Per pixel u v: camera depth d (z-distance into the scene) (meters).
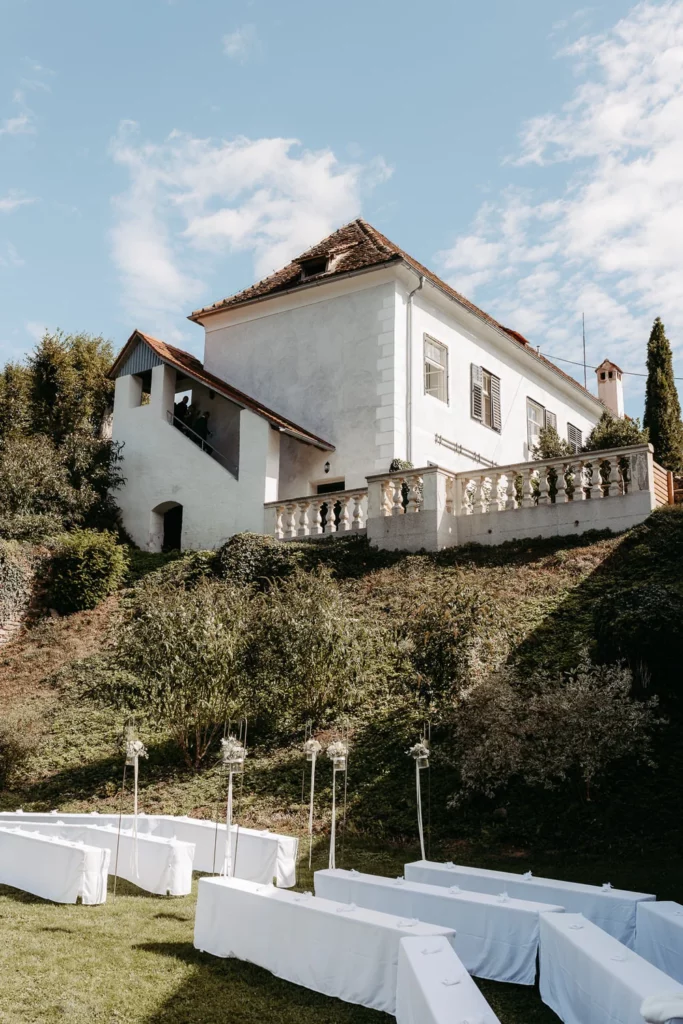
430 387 25.22
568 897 7.20
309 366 25.09
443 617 12.70
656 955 6.42
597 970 5.31
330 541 20.59
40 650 19.34
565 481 18.42
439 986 4.90
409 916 7.22
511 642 13.95
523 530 18.34
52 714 16.41
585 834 10.11
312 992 6.38
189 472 24.25
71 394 33.34
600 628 12.86
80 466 24.84
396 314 23.69
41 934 7.34
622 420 26.75
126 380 26.45
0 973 6.35
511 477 18.80
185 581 20.73
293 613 14.51
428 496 19.11
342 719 13.98
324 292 25.16
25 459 24.28
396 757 12.59
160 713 14.56
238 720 14.07
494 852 10.08
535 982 6.52
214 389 24.02
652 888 8.44
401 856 10.18
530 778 10.25
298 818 11.66
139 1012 5.86
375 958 6.12
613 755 10.25
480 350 27.62
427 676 12.55
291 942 6.64
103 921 7.87
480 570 17.36
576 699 10.26
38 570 21.28
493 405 27.95
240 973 6.70
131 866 9.54
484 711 10.81
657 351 33.28
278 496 24.89
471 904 6.85
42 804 13.34
